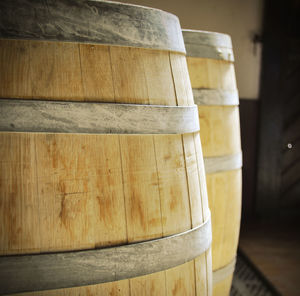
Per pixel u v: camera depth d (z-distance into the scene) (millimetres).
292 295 2797
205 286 1251
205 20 4043
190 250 1142
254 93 4457
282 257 3492
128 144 1021
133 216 1026
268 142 4496
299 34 4438
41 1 945
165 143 1087
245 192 4582
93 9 988
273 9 4289
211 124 1859
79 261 967
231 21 4172
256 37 4301
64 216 958
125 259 1013
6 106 920
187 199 1144
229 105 1943
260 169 4523
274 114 4473
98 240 988
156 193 1062
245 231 4164
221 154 1896
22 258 932
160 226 1073
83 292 980
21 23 938
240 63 4336
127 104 1016
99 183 984
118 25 1020
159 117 1064
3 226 930
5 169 926
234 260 2121
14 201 931
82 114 966
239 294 2887
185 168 1142
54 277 954
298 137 4691
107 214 995
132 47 1048
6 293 933
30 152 937
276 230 4227
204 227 1207
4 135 926
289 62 4488
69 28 969
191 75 1812
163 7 3818
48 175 945
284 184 4742
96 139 983
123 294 1021
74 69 976
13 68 939
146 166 1046
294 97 4598
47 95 951
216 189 1894
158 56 1104
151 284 1061
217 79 1883
